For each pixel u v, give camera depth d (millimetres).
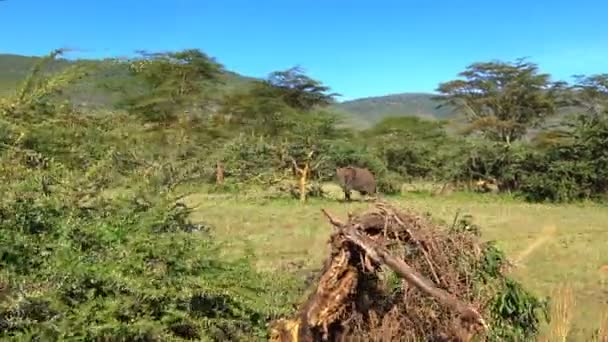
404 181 38625
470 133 53594
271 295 5531
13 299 4555
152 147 6430
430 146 39875
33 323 4559
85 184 5688
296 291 5570
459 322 4688
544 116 55938
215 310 5320
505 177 35219
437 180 38375
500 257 5270
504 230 19188
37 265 4977
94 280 4855
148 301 4953
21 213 5238
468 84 57438
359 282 4645
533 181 33500
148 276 5035
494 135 54625
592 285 11281
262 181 21797
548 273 12250
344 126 44938
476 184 36875
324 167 32438
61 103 6113
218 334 5258
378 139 41000
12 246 4898
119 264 5027
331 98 51844
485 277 5070
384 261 4344
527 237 17438
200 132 34844
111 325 4625
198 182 6699
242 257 6223
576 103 55312
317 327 4598
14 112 5785
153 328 4773
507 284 5277
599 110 44781
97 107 6523
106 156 5871
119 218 5594
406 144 39469
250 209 22391
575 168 33156
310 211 23422
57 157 5969
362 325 4688
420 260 4734
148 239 5234
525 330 5449
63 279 4781
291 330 4762
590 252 14711
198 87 38938
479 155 36438
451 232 5008
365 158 34094
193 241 5559
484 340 4785
